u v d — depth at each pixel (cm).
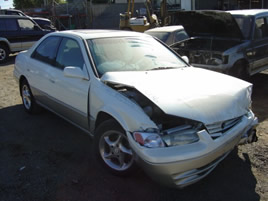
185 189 292
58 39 426
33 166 335
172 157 246
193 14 641
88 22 2658
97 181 305
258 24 665
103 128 305
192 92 287
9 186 296
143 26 1562
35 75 457
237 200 275
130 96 298
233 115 285
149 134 256
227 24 613
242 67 629
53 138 412
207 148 256
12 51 1205
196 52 622
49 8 2989
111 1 3152
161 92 278
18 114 520
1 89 718
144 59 381
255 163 340
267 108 534
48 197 279
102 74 335
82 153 366
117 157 304
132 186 296
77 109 359
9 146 388
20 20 1232
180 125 275
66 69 343
